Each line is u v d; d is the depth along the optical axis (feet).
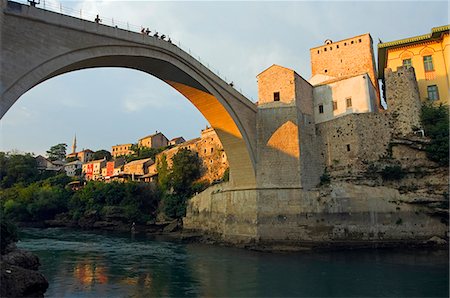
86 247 117.08
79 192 234.79
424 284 61.93
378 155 107.65
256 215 105.40
